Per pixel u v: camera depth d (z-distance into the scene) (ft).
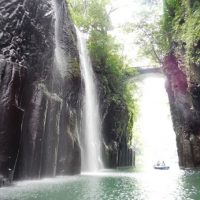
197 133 125.59
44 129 76.07
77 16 157.99
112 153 153.99
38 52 78.48
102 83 148.46
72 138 94.07
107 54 156.04
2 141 60.29
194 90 97.60
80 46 128.26
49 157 78.74
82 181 72.08
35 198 46.01
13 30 71.00
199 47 80.89
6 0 71.36
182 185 65.87
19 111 64.34
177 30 112.47
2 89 62.44
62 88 96.58
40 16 80.59
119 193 52.95
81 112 114.21
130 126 194.90
